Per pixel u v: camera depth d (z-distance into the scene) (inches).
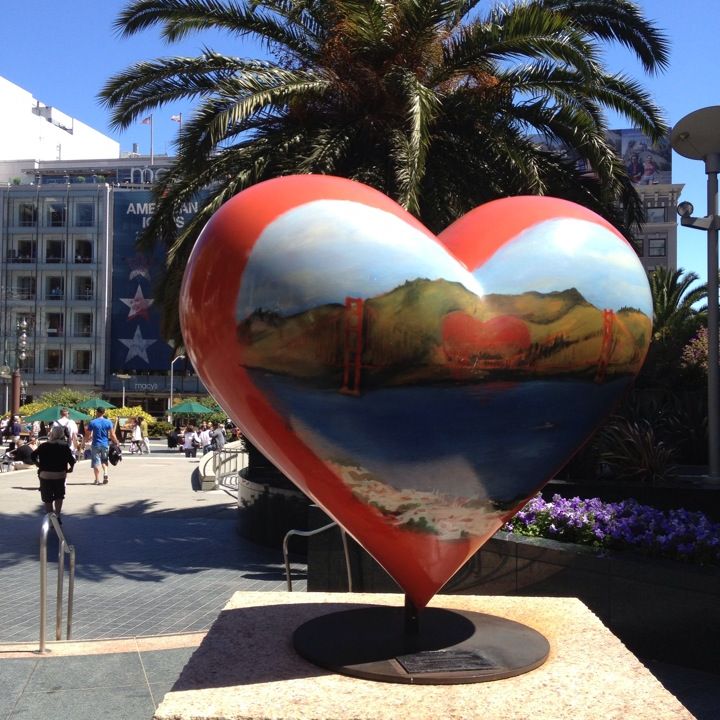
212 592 312.2
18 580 333.7
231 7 394.9
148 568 358.3
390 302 106.3
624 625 213.9
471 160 381.4
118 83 399.2
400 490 115.3
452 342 108.3
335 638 128.8
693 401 542.6
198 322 117.8
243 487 438.6
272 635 134.9
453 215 395.2
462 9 390.9
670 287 1298.0
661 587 207.3
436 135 381.1
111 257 2390.5
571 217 120.5
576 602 158.6
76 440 1007.0
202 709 104.8
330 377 108.1
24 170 2701.8
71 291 2397.9
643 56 409.7
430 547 121.4
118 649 229.8
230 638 133.1
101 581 332.5
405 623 131.2
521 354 111.3
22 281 2421.3
